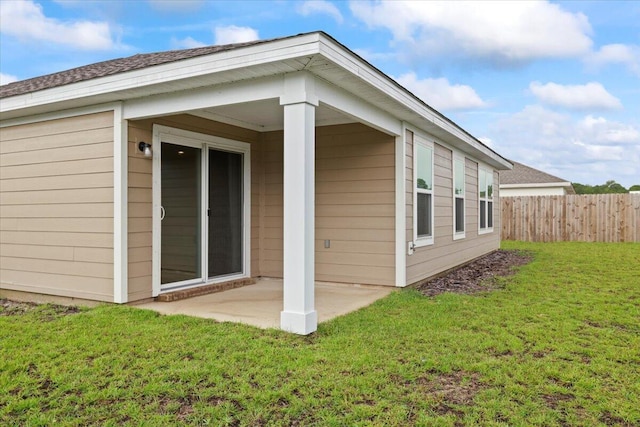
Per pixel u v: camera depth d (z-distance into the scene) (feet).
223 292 19.86
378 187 21.08
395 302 17.51
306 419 8.16
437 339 12.76
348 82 14.53
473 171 34.09
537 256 35.81
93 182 17.35
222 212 21.33
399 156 20.62
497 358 11.35
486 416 8.32
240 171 22.52
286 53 12.28
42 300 18.98
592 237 49.32
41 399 8.86
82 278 17.67
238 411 8.42
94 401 8.79
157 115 16.10
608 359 11.43
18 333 13.16
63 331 13.26
